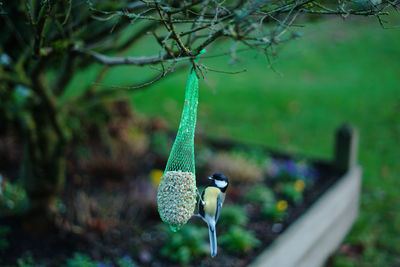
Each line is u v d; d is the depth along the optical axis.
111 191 5.64
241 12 1.92
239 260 4.36
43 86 3.67
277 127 9.26
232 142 7.33
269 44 2.02
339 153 6.23
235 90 11.13
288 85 11.60
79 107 4.97
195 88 2.48
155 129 7.64
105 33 3.19
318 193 5.74
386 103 10.50
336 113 10.01
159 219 5.09
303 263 4.77
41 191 4.37
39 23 2.41
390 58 13.70
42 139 4.20
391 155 8.12
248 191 5.83
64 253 4.31
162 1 2.12
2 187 4.53
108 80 9.62
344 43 14.59
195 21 2.04
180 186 2.45
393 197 6.80
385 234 5.96
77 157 6.23
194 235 4.52
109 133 6.72
